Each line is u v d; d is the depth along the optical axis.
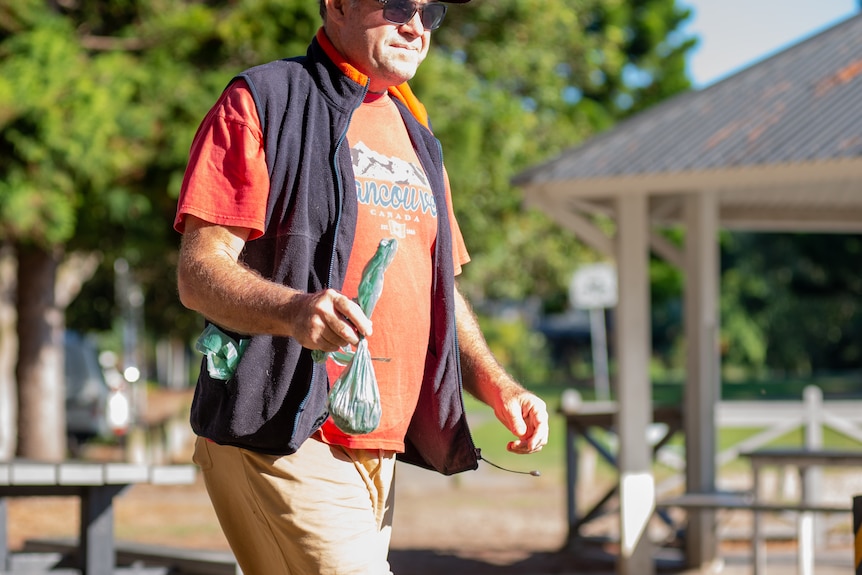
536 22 35.59
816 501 22.69
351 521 5.86
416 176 6.34
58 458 33.09
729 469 34.50
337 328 4.97
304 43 25.75
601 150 18.23
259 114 5.79
